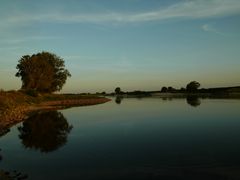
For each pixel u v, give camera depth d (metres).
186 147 21.75
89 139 25.92
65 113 50.94
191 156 19.19
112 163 18.16
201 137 25.25
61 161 18.91
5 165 18.25
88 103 88.19
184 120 36.72
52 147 22.94
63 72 105.38
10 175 16.25
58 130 31.28
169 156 19.36
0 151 21.89
